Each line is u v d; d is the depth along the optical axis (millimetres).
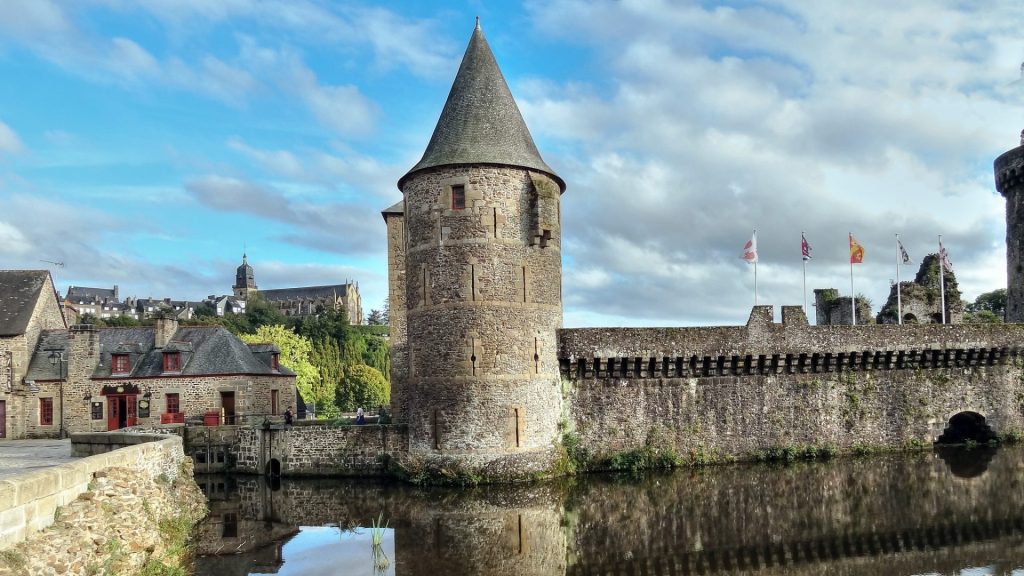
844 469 28438
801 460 30656
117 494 14773
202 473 29922
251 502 24062
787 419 31297
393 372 34188
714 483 26078
